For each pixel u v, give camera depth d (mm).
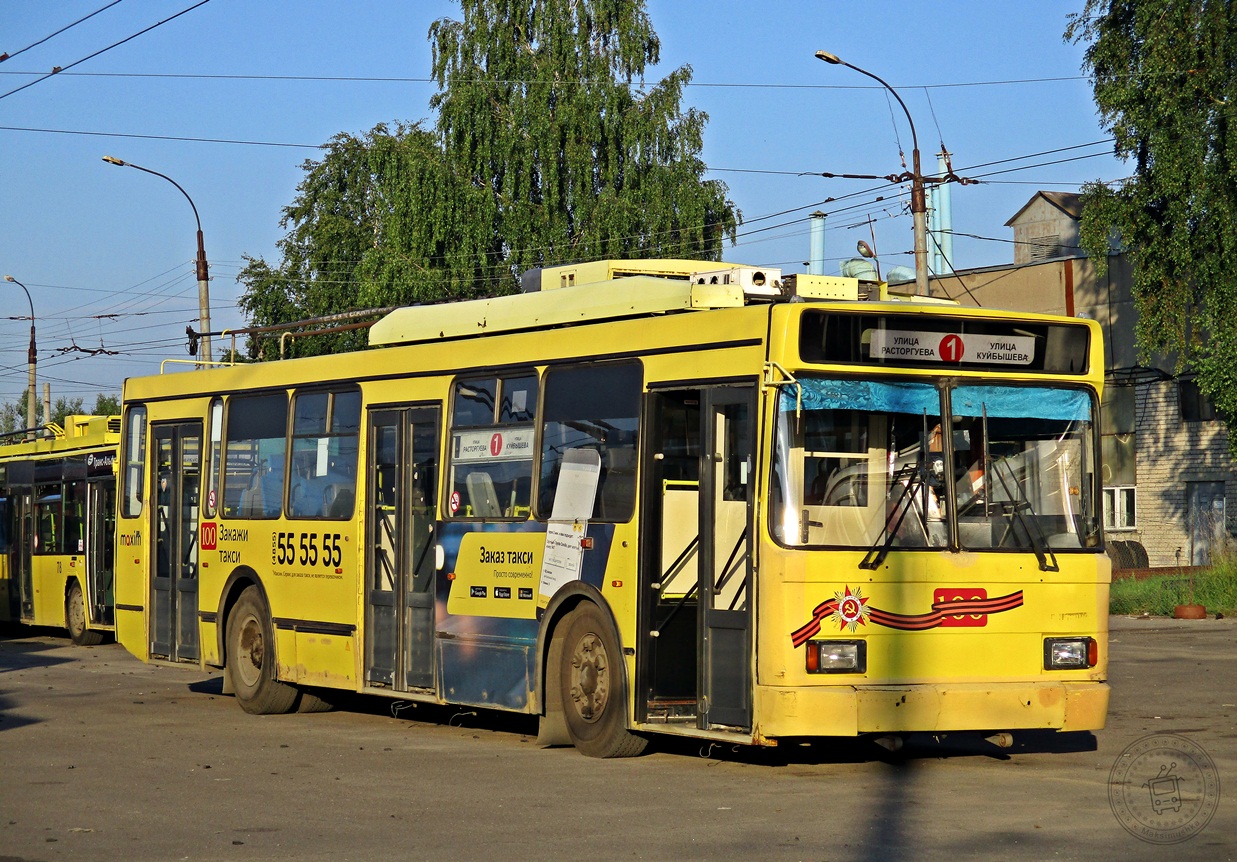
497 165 43781
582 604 11008
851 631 9484
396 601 12758
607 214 42656
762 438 9586
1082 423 10320
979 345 10055
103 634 23625
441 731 12867
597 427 10938
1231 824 8234
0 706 15078
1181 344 31766
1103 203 31969
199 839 8047
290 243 61969
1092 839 7812
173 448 15977
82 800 9336
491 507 11906
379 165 43969
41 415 80938
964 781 9812
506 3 44531
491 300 12516
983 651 9812
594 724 10898
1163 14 30516
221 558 15023
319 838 8031
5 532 26281
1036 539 10031
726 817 8508
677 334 10344
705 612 9977
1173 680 16562
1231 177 29984
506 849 7664
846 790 9453
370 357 13352
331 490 13625
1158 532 37562
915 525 9734
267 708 14219
